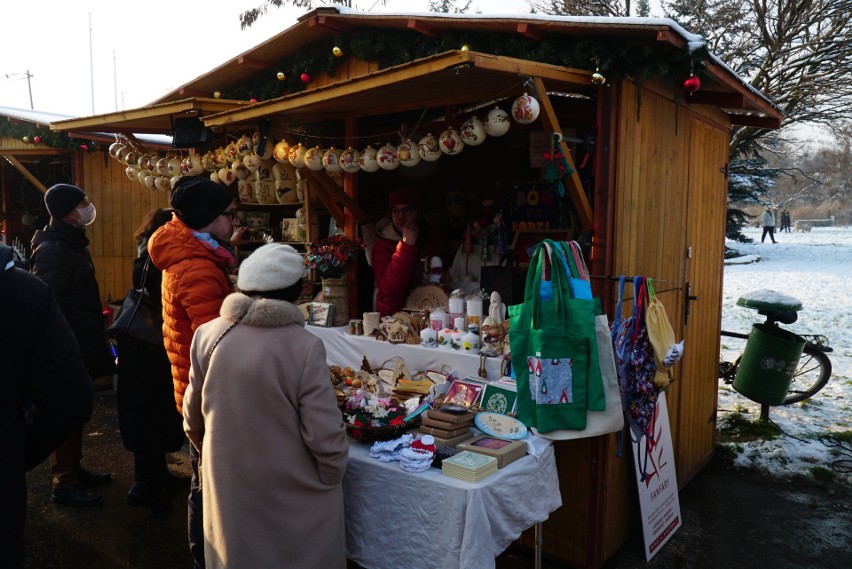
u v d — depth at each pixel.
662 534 3.55
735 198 16.20
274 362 2.11
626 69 2.99
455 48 3.43
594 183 3.22
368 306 4.61
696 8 11.70
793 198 49.00
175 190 2.87
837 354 7.59
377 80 2.86
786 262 17.94
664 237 3.73
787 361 5.15
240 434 2.10
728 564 3.38
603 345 2.78
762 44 11.24
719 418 5.56
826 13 10.61
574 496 3.27
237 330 2.20
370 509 2.47
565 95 3.47
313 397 2.11
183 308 2.77
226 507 2.11
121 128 4.99
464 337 3.34
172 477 4.21
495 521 2.31
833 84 10.59
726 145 4.71
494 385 3.00
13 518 1.93
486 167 4.86
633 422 3.05
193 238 2.81
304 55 4.32
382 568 2.43
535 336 2.73
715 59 3.15
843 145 14.01
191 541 2.83
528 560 3.41
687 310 4.13
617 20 2.86
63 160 7.19
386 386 3.41
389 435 2.65
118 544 3.50
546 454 2.68
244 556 2.08
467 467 2.28
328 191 4.30
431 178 5.13
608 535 3.34
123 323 3.60
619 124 3.07
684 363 4.18
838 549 3.53
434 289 3.96
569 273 2.79
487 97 3.54
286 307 2.19
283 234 5.46
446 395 3.14
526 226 4.03
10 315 1.90
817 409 5.71
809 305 10.73
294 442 2.13
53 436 2.04
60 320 2.05
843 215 55.97
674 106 3.73
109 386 6.61
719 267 4.75
